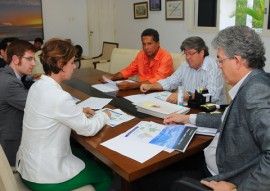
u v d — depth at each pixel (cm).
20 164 139
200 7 466
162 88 228
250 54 105
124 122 155
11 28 586
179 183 111
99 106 184
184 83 227
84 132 133
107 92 219
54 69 131
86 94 214
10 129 168
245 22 436
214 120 143
